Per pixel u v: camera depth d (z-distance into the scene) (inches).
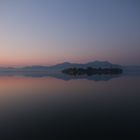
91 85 1261.1
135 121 490.0
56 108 629.6
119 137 396.5
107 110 597.6
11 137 399.5
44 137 398.6
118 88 1089.4
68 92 960.3
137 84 1298.0
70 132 424.2
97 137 396.8
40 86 1248.2
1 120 508.1
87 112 577.9
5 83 1517.0
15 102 727.7
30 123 483.5
